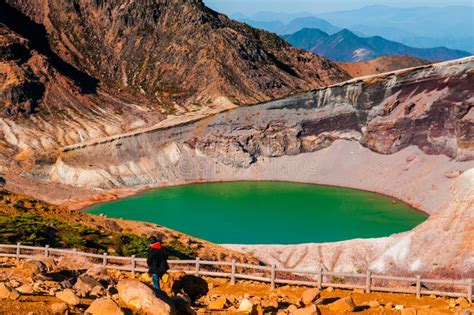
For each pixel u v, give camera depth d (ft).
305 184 504.84
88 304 60.59
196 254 176.35
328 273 92.38
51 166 510.17
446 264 196.85
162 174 521.24
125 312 55.36
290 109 544.62
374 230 349.41
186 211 411.75
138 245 156.76
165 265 62.23
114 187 489.26
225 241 325.42
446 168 441.27
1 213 160.56
